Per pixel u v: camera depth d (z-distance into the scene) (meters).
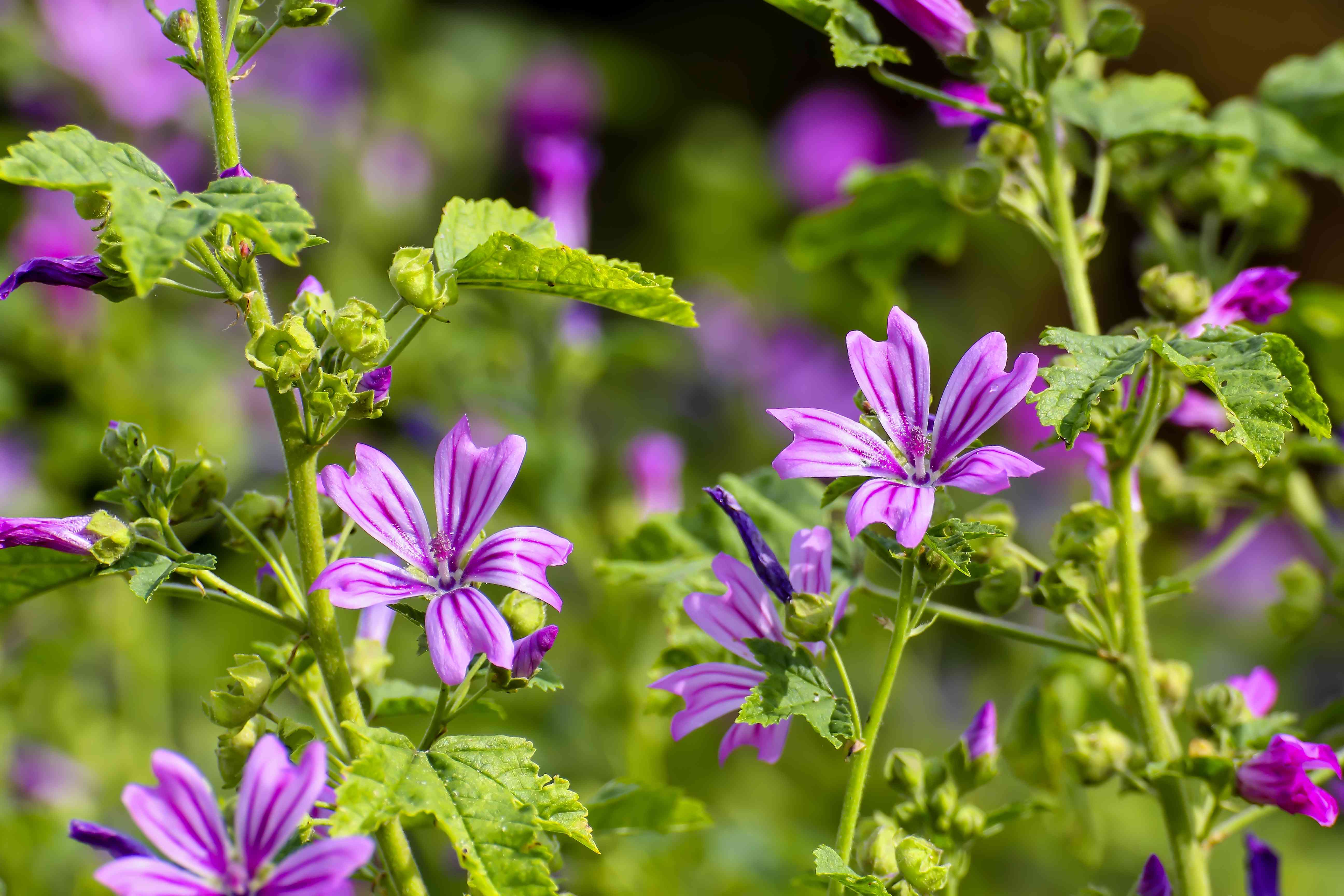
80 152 0.65
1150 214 0.83
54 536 0.67
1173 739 0.73
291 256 0.64
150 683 0.96
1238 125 0.83
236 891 0.63
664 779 0.90
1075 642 0.73
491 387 0.98
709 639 0.76
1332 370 0.86
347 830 0.64
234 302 0.67
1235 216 0.83
